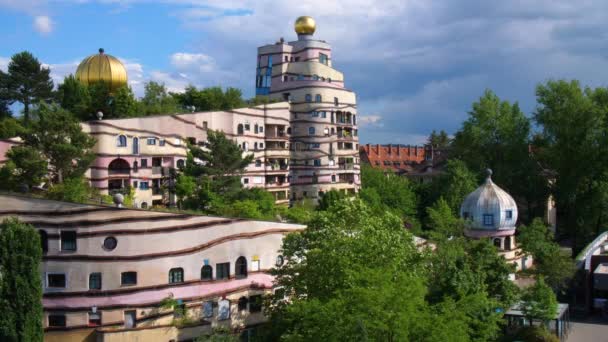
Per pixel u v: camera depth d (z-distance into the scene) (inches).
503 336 2325.3
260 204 2930.6
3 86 3203.7
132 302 2017.7
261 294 2246.6
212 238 2151.8
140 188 3186.5
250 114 3804.1
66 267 2000.5
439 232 2800.2
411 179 5541.3
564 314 2539.4
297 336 1546.5
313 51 4498.0
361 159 6373.0
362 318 1438.2
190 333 2073.1
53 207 2005.4
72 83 3312.0
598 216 3966.5
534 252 3117.6
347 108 4352.9
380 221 1990.7
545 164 4507.9
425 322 1467.8
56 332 1993.1
